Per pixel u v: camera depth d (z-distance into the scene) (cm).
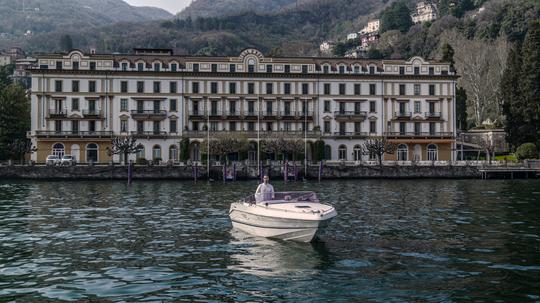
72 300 1706
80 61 9844
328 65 10500
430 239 2736
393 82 10531
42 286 1864
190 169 8306
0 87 11838
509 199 4941
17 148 9381
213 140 9294
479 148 10994
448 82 10644
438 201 4766
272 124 10319
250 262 2234
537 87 9981
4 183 7525
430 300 1697
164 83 10056
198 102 10156
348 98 10425
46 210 4084
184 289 1833
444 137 10494
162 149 10012
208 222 3397
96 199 5038
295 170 8369
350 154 10412
